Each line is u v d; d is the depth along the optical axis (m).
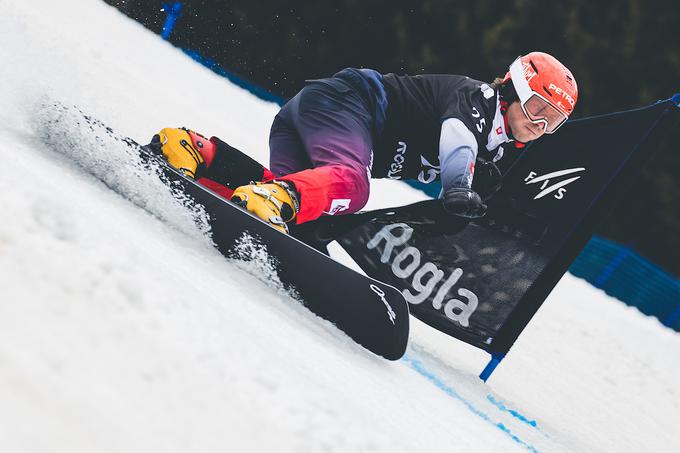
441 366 9.07
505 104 8.49
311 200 7.49
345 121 8.24
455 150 7.93
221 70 41.00
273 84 42.53
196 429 2.83
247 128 21.97
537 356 13.64
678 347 24.94
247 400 3.31
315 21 42.38
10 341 2.62
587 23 43.44
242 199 7.19
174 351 3.30
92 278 3.41
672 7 42.97
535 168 9.04
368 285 6.65
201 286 5.46
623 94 43.31
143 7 36.19
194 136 8.25
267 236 6.93
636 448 9.97
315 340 6.08
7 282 2.99
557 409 10.13
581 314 21.75
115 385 2.76
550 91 8.20
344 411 4.07
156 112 14.41
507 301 9.12
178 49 35.62
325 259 6.82
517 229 9.05
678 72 42.94
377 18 43.31
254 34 41.00
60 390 2.52
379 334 6.75
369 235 9.25
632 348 19.20
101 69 15.41
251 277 7.07
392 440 4.10
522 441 7.32
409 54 44.00
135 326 3.29
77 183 6.96
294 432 3.27
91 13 30.48
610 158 8.85
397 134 8.66
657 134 8.73
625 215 42.16
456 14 43.53
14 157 6.29
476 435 6.34
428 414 6.02
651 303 30.48
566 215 8.95
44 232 3.60
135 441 2.52
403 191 27.84
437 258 9.19
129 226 6.25
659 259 42.00
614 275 31.58
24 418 2.29
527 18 43.31
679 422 13.63
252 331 4.80
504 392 9.59
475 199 7.64
